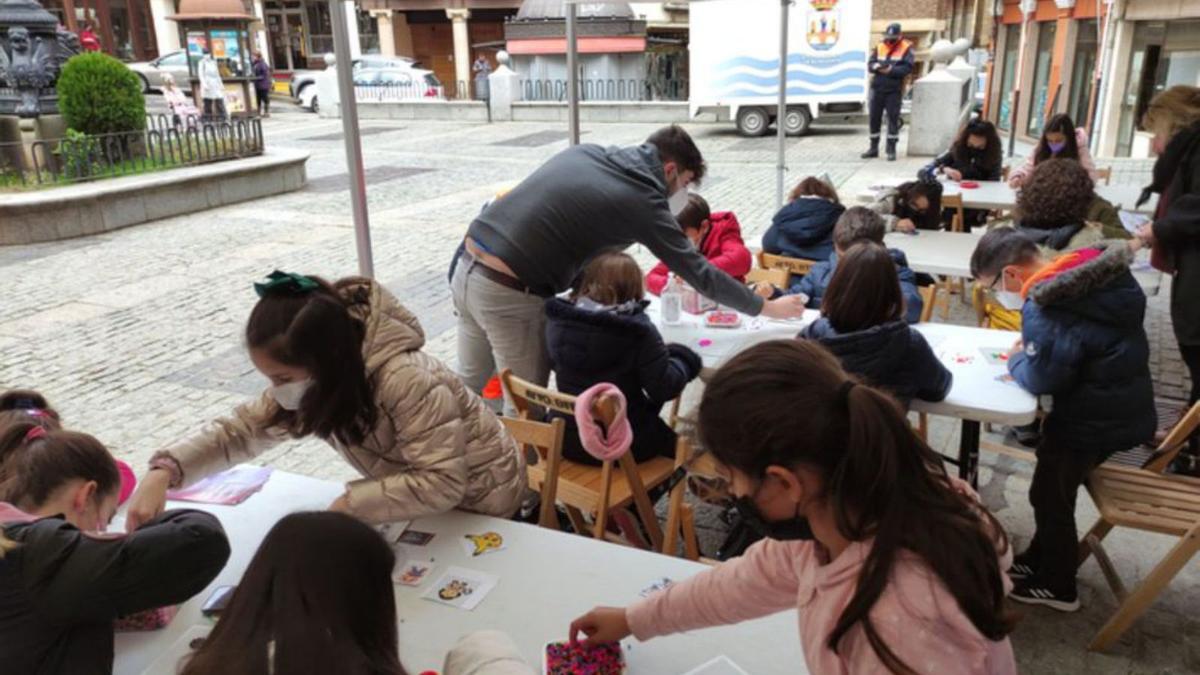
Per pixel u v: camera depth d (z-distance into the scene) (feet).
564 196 10.61
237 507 7.51
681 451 8.50
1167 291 21.53
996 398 9.25
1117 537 10.91
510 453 7.95
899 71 43.93
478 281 11.04
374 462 7.33
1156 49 44.27
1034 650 8.96
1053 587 9.52
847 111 57.36
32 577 4.95
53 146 34.04
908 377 8.79
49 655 5.08
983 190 22.74
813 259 16.02
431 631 5.84
